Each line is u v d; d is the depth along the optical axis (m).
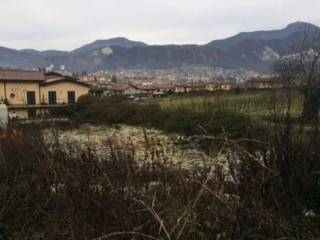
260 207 3.42
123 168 3.91
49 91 47.94
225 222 3.23
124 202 3.44
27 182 4.12
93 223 3.34
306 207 3.81
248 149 3.97
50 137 5.47
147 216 3.26
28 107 41.50
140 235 3.08
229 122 15.92
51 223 3.46
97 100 37.28
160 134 21.11
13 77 44.97
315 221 3.58
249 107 25.42
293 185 3.76
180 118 22.09
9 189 3.98
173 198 3.38
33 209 3.79
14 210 3.82
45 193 3.92
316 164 3.96
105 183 3.61
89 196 3.55
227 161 3.91
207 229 3.20
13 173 4.48
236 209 3.34
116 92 75.06
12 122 7.85
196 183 3.52
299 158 3.91
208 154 4.11
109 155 4.37
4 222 3.71
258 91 36.84
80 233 3.22
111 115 29.88
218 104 25.83
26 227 3.62
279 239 3.24
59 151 4.52
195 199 3.34
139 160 4.42
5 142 5.43
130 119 28.70
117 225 3.23
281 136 3.99
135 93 75.69
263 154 3.90
